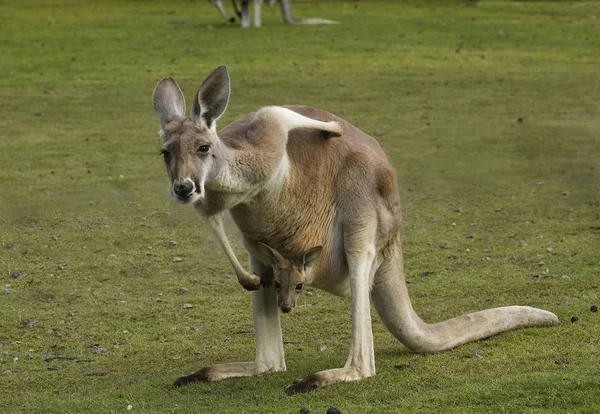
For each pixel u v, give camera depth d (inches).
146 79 1148.5
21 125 932.6
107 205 671.8
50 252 571.2
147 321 453.7
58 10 1736.0
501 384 312.0
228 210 333.4
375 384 327.6
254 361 360.5
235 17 1665.8
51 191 705.0
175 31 1499.8
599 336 375.6
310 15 1670.8
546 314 394.0
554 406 291.9
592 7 1825.8
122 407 327.9
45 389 363.6
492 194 687.1
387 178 345.1
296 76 1152.2
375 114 961.5
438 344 370.9
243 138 322.0
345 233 338.3
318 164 334.0
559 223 605.6
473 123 915.4
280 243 335.9
